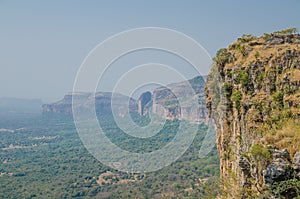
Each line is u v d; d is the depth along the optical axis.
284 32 23.91
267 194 14.69
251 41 24.14
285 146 15.87
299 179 14.46
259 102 20.00
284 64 20.55
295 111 18.06
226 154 22.27
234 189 18.67
